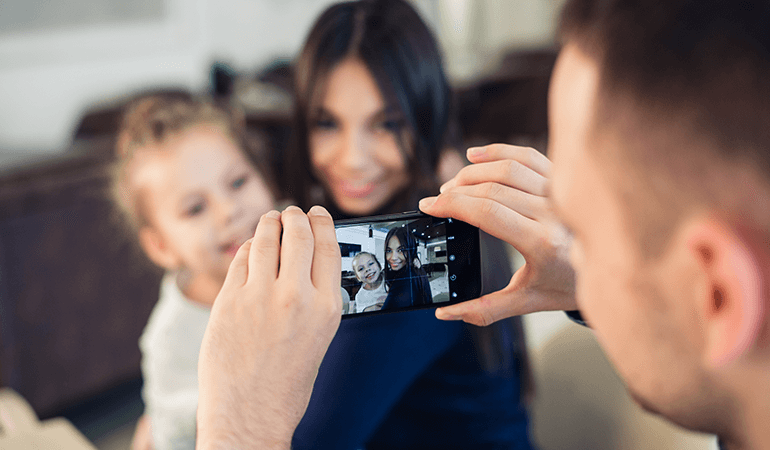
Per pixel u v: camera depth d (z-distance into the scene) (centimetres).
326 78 79
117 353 208
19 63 365
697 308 23
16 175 176
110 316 204
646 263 23
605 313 26
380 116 79
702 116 20
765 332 21
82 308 197
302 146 85
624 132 22
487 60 376
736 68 20
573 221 26
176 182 109
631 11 22
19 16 362
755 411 24
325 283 34
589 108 23
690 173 21
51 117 383
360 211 81
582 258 27
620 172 23
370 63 76
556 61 26
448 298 48
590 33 23
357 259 46
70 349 196
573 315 45
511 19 470
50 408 195
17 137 370
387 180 80
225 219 109
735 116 20
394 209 79
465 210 42
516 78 276
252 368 32
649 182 22
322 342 33
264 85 273
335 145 80
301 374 33
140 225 125
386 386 56
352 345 54
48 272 187
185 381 98
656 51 21
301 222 37
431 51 82
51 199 184
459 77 301
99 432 187
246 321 33
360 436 56
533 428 88
